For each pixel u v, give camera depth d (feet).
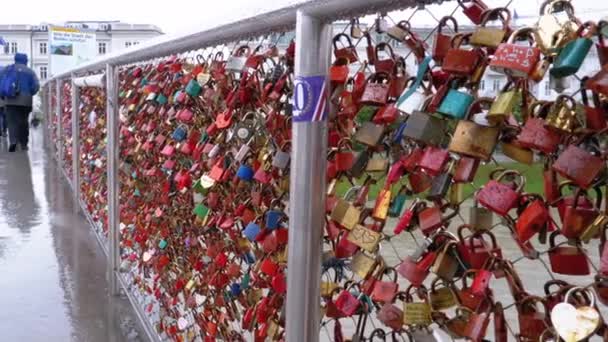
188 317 8.78
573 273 2.92
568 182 2.93
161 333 9.89
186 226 8.40
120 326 11.33
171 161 8.81
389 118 3.84
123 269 12.78
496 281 4.12
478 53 3.26
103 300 12.76
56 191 26.86
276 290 5.33
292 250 4.40
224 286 6.94
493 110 3.06
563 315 2.77
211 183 6.68
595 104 2.85
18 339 10.69
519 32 3.05
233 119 6.46
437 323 3.64
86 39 46.01
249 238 5.66
